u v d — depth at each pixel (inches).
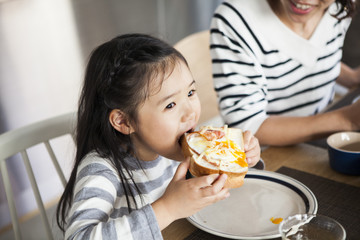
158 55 34.6
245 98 51.2
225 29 52.7
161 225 31.8
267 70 54.9
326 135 46.9
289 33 52.7
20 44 110.5
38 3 112.8
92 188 34.4
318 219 29.7
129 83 34.2
